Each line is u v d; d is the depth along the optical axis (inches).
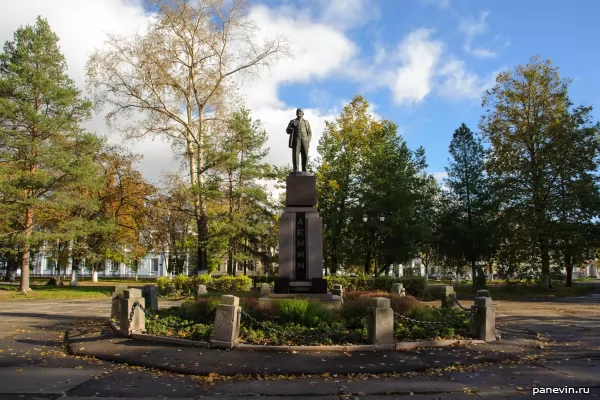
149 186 1577.3
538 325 594.6
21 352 395.9
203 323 461.4
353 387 284.5
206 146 1234.0
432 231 1492.4
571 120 1444.4
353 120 1552.7
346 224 1485.0
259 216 1432.1
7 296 1183.6
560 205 1413.6
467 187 1656.0
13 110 1144.2
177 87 1229.1
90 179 1211.2
